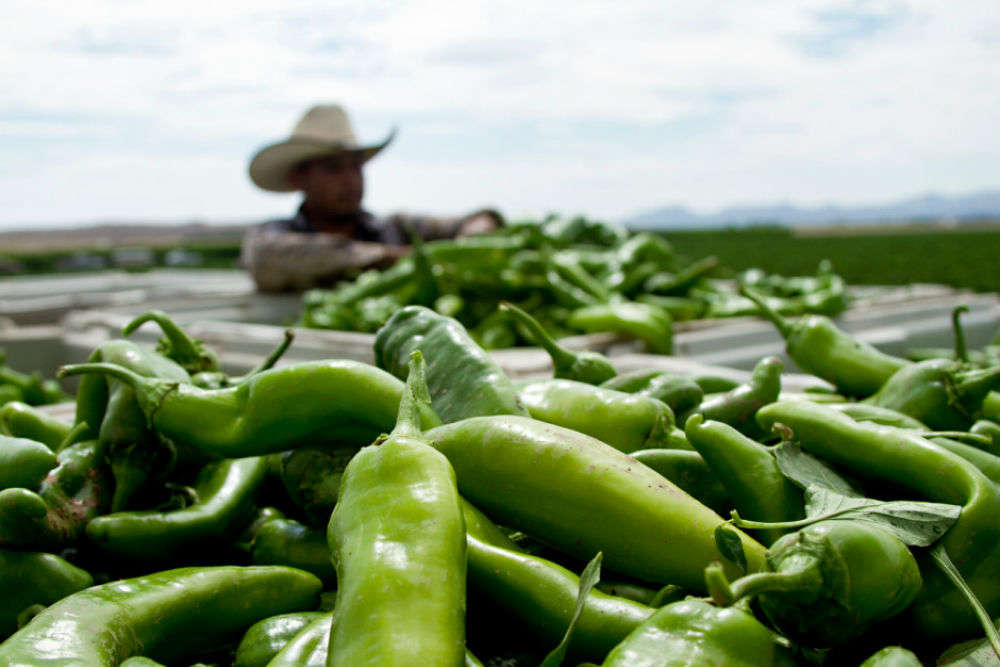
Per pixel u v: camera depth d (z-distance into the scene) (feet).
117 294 31.73
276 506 7.07
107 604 4.70
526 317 8.20
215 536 6.23
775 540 5.23
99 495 6.11
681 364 12.46
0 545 5.31
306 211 28.19
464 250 22.07
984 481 5.04
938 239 91.86
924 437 5.75
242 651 4.90
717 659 3.81
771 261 54.19
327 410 5.74
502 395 6.15
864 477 5.63
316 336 15.84
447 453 5.24
